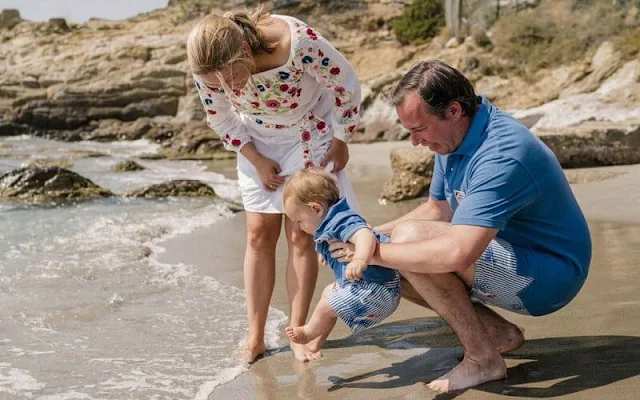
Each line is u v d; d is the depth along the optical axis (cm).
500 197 373
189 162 1917
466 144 386
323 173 422
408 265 380
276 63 439
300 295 479
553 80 2142
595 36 2202
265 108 457
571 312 496
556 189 391
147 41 3155
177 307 588
